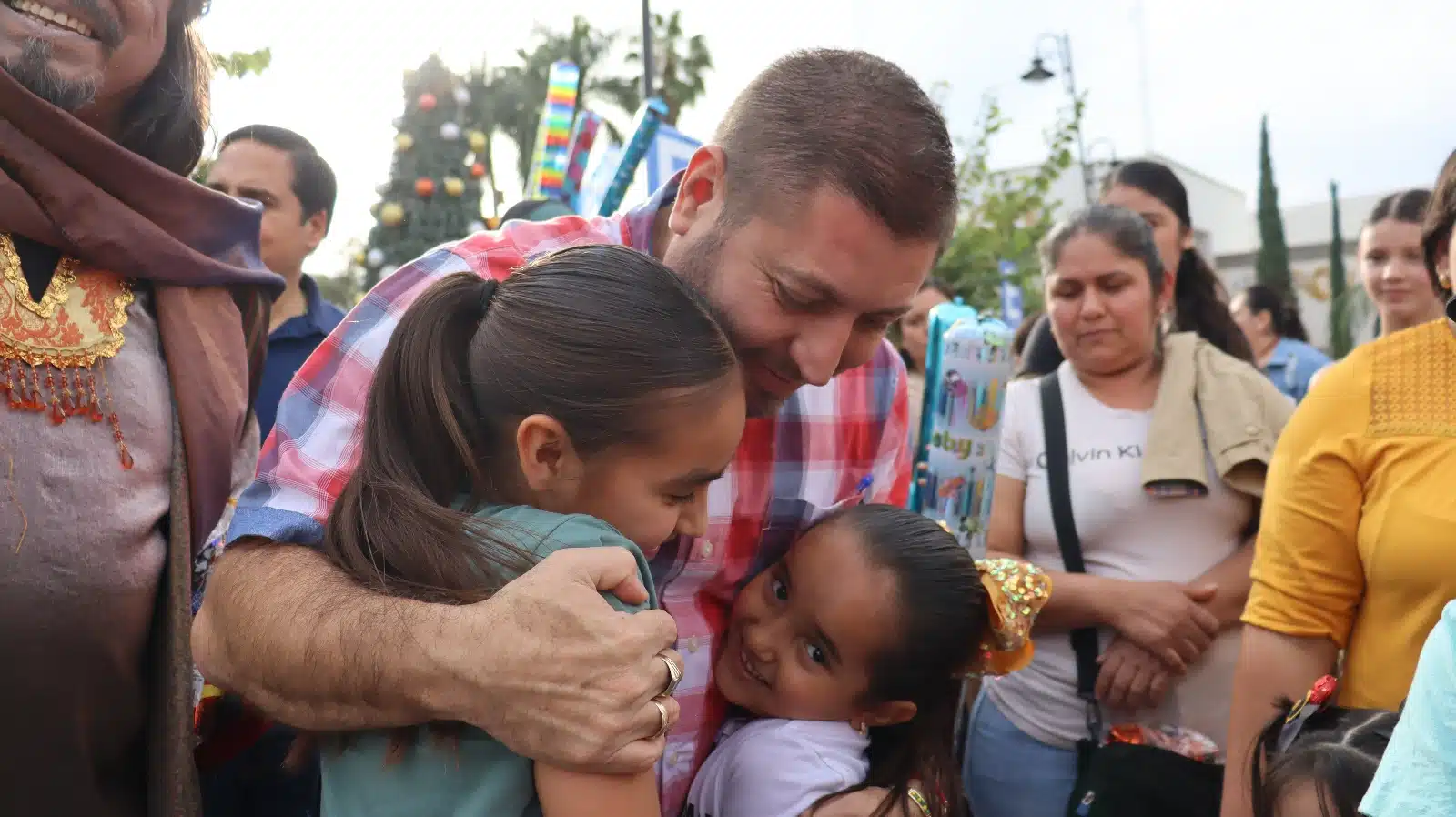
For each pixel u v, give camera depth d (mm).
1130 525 2078
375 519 1002
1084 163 11836
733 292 1128
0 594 1096
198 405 1345
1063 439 2166
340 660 902
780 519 1421
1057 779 2043
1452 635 857
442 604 909
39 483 1137
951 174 1128
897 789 1298
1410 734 873
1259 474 2016
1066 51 10602
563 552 911
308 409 1174
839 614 1332
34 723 1142
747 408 1263
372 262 3617
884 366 1586
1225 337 2662
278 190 2539
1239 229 23875
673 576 1336
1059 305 2180
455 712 877
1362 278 3098
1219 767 1825
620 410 949
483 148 3746
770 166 1101
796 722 1353
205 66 1474
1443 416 1432
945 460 2129
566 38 14938
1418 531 1393
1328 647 1556
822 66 1143
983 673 1477
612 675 856
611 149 2623
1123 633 1977
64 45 1234
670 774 1363
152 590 1269
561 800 866
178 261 1320
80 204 1213
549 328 976
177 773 1250
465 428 1031
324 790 990
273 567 1015
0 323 1138
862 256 1075
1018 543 2238
